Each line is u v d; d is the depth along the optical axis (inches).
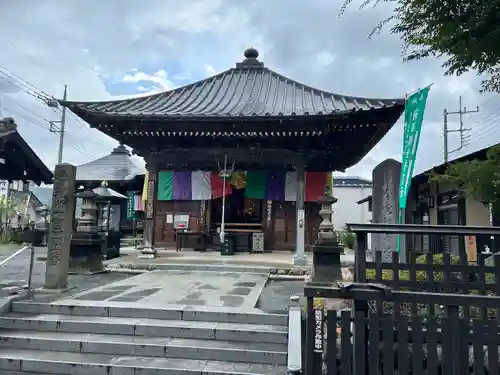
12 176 347.9
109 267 430.6
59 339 214.5
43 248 650.8
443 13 148.9
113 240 515.2
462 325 153.2
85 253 396.8
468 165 242.2
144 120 469.7
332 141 509.4
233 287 328.5
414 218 669.3
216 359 201.8
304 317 191.9
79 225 405.4
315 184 574.6
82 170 1027.3
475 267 174.2
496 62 163.2
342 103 502.9
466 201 461.1
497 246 178.2
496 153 236.8
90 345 210.2
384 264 179.2
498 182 225.3
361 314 160.2
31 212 1021.2
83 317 242.5
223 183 589.3
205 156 528.7
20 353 207.5
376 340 156.8
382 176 329.1
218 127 480.7
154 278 374.0
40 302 257.3
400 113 416.8
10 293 278.4
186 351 204.1
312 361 163.5
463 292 173.9
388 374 153.9
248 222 722.8
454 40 153.7
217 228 632.4
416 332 154.0
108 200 587.5
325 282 316.2
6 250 609.6
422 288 175.6
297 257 452.8
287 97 567.8
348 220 1306.6
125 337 220.7
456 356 151.1
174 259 490.0
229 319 236.8
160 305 253.0
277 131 474.9
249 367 193.2
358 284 163.6
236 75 679.1
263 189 594.6
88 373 191.0
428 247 609.6
